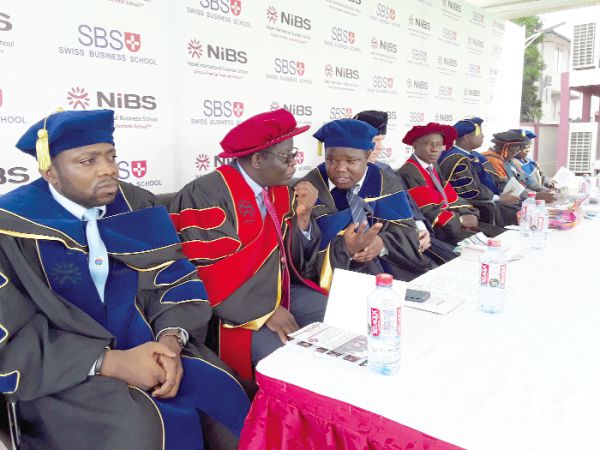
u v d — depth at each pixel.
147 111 2.48
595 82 8.72
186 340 1.63
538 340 1.19
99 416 1.32
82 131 1.43
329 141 2.58
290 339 1.18
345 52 3.75
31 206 1.47
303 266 2.28
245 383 1.75
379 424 0.87
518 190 4.32
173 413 1.38
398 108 4.48
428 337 1.21
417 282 1.71
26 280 1.39
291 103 3.34
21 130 2.04
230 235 1.98
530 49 17.91
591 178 5.14
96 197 1.50
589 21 8.86
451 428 0.82
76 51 2.17
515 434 0.80
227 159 2.90
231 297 1.88
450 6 5.00
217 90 2.81
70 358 1.36
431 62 4.84
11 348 1.31
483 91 5.92
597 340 1.19
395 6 4.22
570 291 1.59
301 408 0.97
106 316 1.55
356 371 1.03
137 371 1.39
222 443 1.54
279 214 2.19
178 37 2.56
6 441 1.42
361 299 1.18
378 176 2.86
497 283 1.38
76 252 1.50
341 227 2.46
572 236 2.56
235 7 2.84
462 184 4.30
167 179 2.62
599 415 0.85
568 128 9.09
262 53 3.06
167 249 1.69
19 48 2.00
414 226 2.85
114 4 2.28
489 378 0.99
